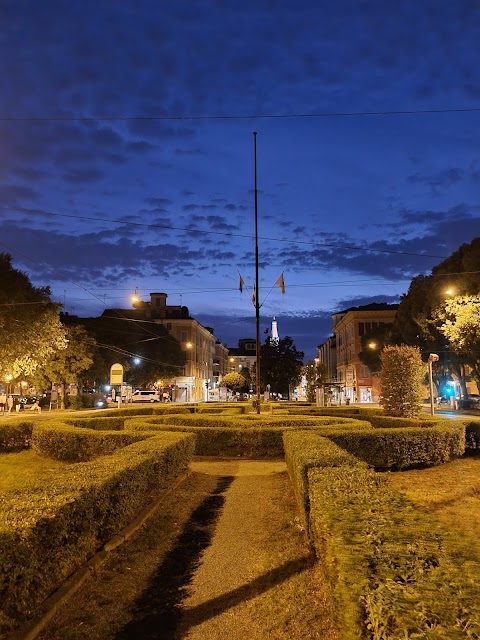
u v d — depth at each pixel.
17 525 4.16
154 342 69.12
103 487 6.00
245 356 158.75
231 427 15.34
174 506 8.91
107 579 5.46
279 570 5.59
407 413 21.81
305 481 6.59
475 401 46.00
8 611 3.82
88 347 52.97
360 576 2.88
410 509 4.39
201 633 4.25
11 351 32.38
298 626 4.19
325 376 54.88
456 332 30.17
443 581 2.72
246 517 8.22
